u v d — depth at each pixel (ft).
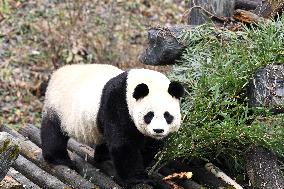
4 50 60.23
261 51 33.04
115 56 58.03
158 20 68.23
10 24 63.87
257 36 34.40
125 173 31.37
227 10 40.60
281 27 34.47
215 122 31.50
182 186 32.40
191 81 34.32
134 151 31.01
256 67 32.12
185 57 36.58
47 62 58.59
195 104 32.42
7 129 41.42
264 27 34.71
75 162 35.42
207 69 34.17
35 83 55.93
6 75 56.70
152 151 32.63
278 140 29.78
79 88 33.14
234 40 35.55
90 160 35.99
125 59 57.62
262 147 30.86
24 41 61.62
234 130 30.19
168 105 28.94
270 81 31.14
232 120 30.71
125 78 30.42
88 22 63.67
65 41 60.08
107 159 35.37
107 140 31.01
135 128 30.17
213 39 36.35
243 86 32.01
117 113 30.17
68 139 35.60
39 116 52.47
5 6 65.92
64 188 31.37
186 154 32.01
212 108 32.04
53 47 58.95
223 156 33.30
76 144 38.11
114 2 68.49
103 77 32.60
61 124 33.83
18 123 51.31
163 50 37.73
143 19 67.87
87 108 31.86
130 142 30.63
